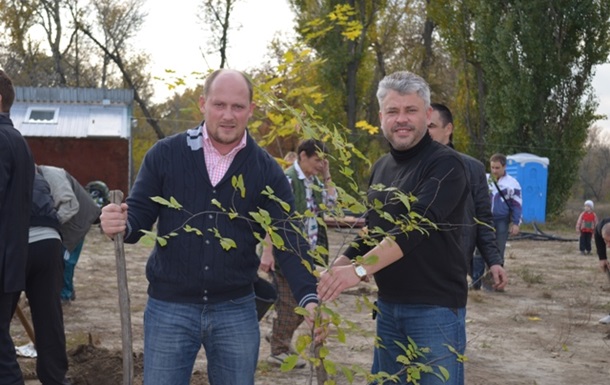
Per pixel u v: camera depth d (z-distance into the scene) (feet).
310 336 13.57
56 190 20.88
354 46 127.03
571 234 102.99
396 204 14.25
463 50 128.88
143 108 160.56
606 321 35.60
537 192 114.01
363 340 29.58
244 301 14.38
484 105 130.93
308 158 23.11
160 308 14.14
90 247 65.77
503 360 28.14
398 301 14.92
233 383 14.35
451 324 14.83
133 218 14.10
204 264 13.94
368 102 143.02
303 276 14.08
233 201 14.03
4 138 16.87
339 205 13.44
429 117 15.07
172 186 14.10
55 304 19.15
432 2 129.29
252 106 15.02
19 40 166.81
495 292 44.06
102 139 114.83
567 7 119.14
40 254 18.78
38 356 19.15
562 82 121.39
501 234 42.57
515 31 120.98
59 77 173.17
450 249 14.74
